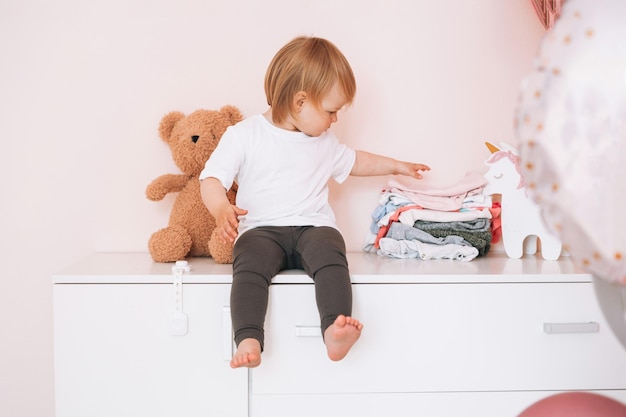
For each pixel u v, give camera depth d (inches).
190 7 66.2
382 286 53.6
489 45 68.3
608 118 27.5
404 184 68.5
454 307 54.0
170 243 60.3
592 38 27.9
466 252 60.7
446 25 67.9
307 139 58.9
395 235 62.2
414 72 67.9
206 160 63.3
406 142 68.4
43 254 66.9
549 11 60.7
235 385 53.7
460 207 63.1
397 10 67.5
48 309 67.2
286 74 55.7
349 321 47.2
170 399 53.8
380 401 54.0
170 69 66.5
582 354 54.9
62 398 53.4
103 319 53.2
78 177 66.6
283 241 56.1
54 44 65.7
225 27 66.5
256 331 48.9
